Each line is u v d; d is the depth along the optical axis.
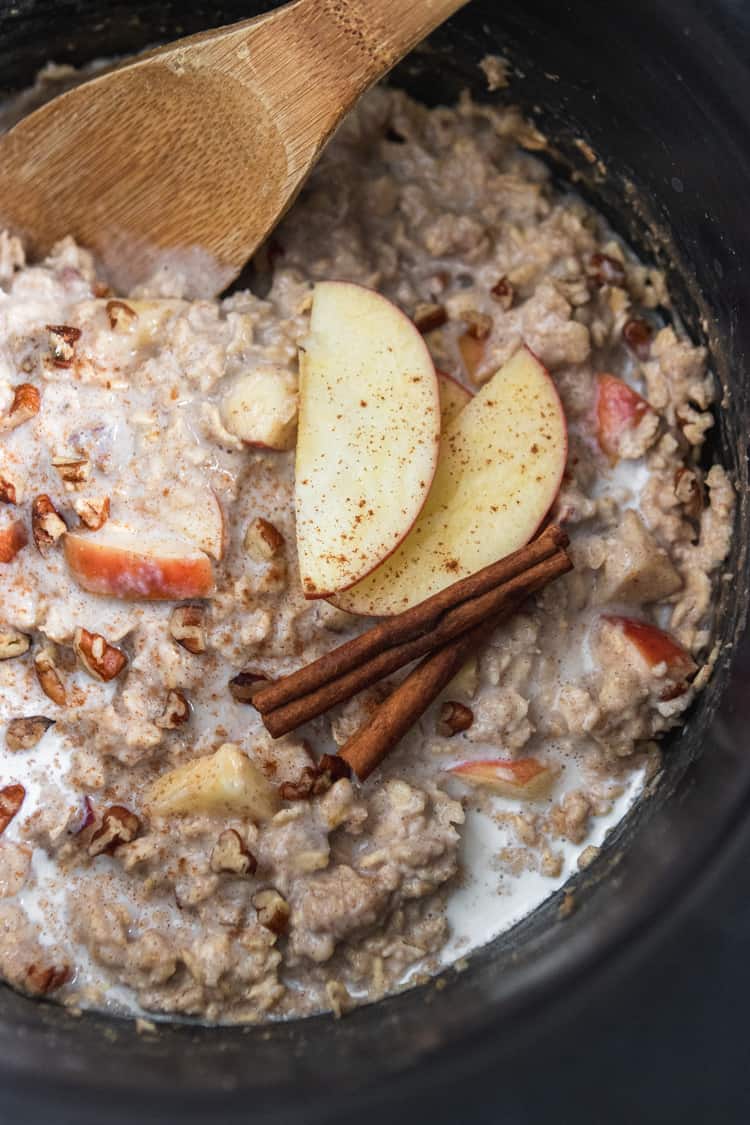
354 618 0.34
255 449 0.34
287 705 0.33
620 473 0.36
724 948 0.29
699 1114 0.28
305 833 0.33
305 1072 0.29
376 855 0.33
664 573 0.35
